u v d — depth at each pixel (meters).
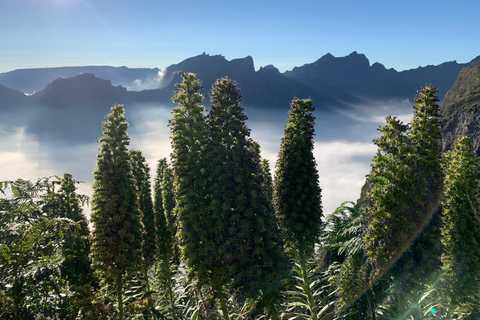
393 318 15.66
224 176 15.96
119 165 18.66
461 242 15.58
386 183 14.76
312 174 18.55
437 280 15.95
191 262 16.73
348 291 16.55
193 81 17.03
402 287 14.67
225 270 16.28
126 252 18.31
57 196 12.82
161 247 25.33
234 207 16.28
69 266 12.88
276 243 16.84
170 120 17.00
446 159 17.62
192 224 16.36
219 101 16.75
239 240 15.92
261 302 17.22
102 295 18.11
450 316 15.81
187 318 23.33
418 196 14.12
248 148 16.70
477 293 15.38
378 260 14.52
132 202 18.88
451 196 16.17
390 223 14.30
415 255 14.43
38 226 10.93
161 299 25.22
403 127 14.89
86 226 20.22
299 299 19.42
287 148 18.75
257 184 16.67
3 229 10.49
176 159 16.75
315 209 18.48
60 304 11.48
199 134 16.47
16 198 10.88
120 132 18.77
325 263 25.67
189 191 16.33
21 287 10.80
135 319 19.23
